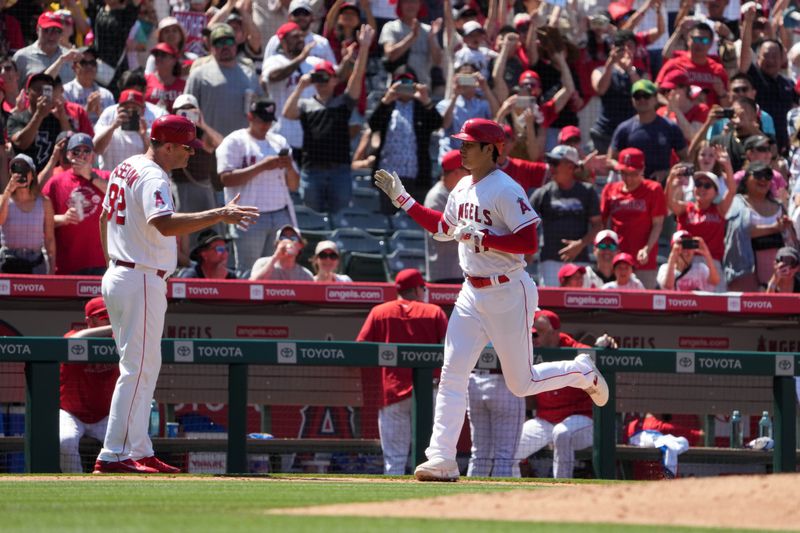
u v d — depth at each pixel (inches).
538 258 1648.6
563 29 1995.6
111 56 1787.6
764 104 1950.1
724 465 1266.0
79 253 1403.8
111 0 1785.2
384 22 1958.7
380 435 1214.3
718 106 1760.6
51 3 1814.7
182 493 732.0
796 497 566.3
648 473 1250.0
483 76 1792.6
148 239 907.4
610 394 1158.3
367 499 690.8
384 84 1943.9
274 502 660.1
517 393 916.6
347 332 1459.2
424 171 1701.5
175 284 1326.3
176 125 912.3
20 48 1779.0
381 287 1387.8
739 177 1700.3
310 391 1238.9
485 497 633.6
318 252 1445.6
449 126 1743.4
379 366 1131.3
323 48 1814.7
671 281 1557.6
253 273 1437.0
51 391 1037.8
